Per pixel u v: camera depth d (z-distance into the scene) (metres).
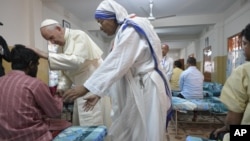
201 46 9.66
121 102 1.24
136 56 1.09
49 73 3.15
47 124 1.38
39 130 1.22
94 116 1.82
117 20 1.17
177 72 5.14
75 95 1.03
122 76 1.11
